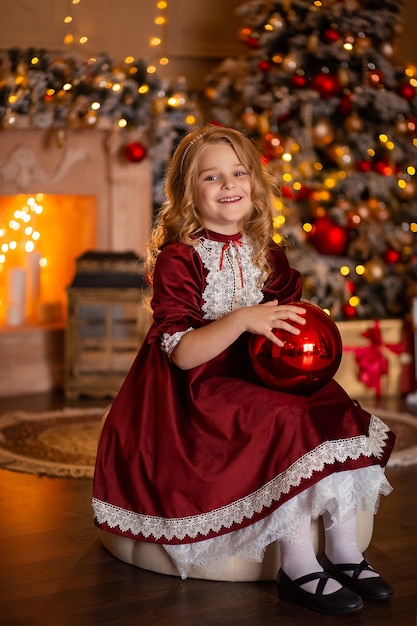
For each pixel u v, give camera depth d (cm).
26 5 502
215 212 242
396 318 475
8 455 348
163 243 253
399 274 491
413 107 486
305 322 229
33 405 452
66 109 469
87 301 463
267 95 468
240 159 244
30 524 280
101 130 493
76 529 276
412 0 546
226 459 225
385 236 477
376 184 471
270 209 253
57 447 364
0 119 461
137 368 247
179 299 237
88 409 430
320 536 232
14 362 482
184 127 496
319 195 474
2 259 520
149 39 529
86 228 512
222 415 226
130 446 237
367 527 243
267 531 218
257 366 231
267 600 222
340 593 214
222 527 224
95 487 240
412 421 407
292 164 470
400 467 338
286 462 218
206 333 227
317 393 231
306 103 462
